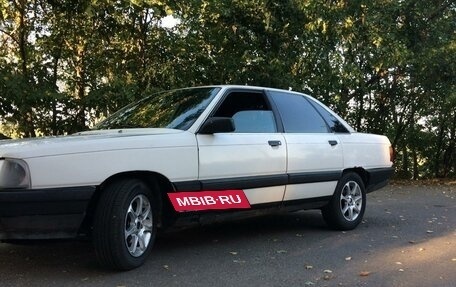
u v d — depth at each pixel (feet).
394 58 44.52
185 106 18.98
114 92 33.04
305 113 22.34
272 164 19.63
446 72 49.75
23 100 31.30
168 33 38.09
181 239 21.15
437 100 53.88
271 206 20.03
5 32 34.71
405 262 18.08
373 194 41.06
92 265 16.75
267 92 20.99
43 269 16.29
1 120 33.60
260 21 40.55
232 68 38.81
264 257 18.34
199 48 39.37
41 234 14.46
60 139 15.47
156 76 37.40
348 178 23.45
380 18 45.73
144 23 36.91
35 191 13.98
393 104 56.18
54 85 34.17
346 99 50.01
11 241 14.83
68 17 34.86
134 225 16.01
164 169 16.44
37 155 14.19
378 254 19.16
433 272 16.87
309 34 41.42
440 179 61.77
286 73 40.24
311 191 21.44
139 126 18.61
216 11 37.68
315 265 17.43
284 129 20.79
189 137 17.31
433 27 50.16
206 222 18.07
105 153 15.20
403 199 37.40
